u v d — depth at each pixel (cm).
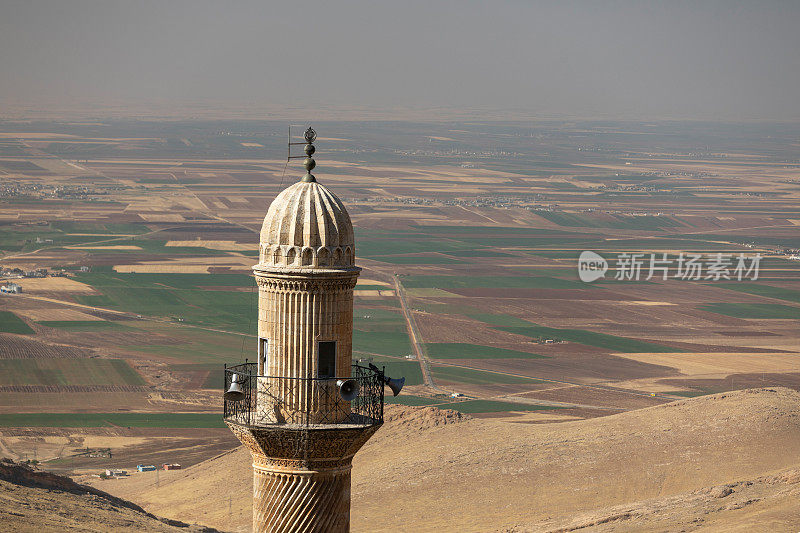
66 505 7706
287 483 2464
